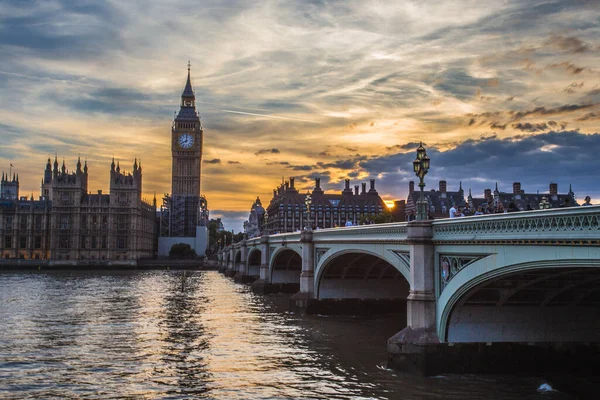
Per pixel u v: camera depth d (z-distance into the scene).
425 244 34.66
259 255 128.12
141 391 32.25
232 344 45.41
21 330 52.56
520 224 26.28
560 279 30.22
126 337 48.88
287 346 44.38
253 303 77.69
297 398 30.48
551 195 131.25
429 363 33.09
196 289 103.50
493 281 29.48
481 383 31.39
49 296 87.56
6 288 103.94
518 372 33.16
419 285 34.72
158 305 74.62
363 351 42.09
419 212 35.75
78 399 30.80
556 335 33.78
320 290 62.88
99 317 61.81
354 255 56.94
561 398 28.83
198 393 31.78
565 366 33.59
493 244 28.44
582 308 34.31
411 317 34.59
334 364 37.84
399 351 34.53
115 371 36.75
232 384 33.44
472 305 33.09
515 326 33.62
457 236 31.69
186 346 44.72
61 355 41.47
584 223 22.38
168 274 165.88
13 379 34.69
